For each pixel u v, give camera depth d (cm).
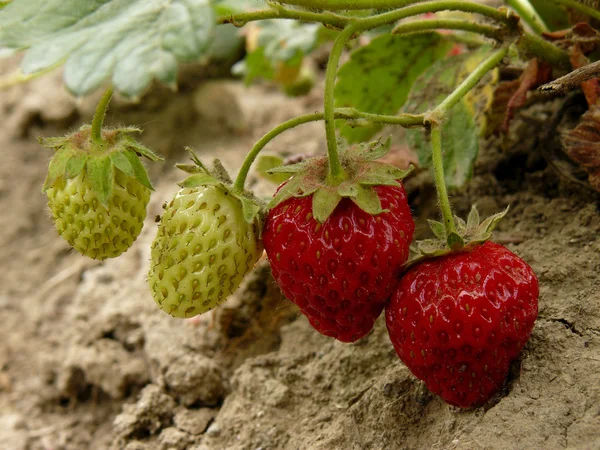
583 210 33
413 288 28
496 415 28
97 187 29
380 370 33
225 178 29
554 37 34
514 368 29
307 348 35
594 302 30
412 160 35
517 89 34
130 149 29
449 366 28
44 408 39
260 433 33
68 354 39
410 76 36
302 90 48
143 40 27
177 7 27
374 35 37
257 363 34
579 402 28
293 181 28
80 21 28
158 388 35
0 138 53
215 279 29
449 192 34
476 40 36
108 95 29
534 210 35
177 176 47
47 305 43
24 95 54
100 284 41
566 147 32
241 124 49
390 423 30
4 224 48
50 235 48
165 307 29
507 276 28
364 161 28
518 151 36
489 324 27
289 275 29
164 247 29
